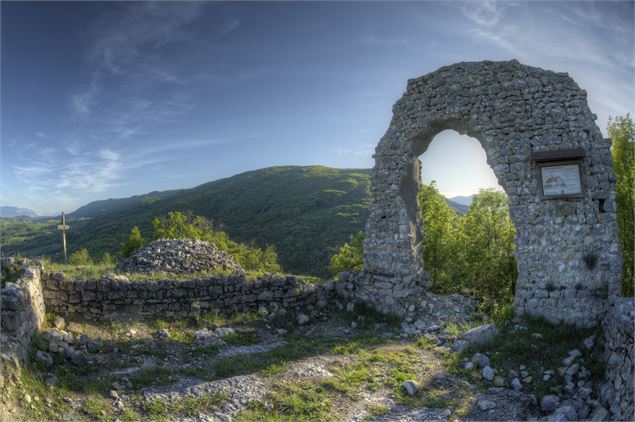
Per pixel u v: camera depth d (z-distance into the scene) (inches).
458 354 391.9
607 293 402.9
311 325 498.0
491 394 314.7
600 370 321.7
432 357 401.1
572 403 285.1
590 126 433.1
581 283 414.0
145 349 382.3
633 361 262.2
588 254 414.0
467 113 487.5
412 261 532.4
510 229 688.4
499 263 669.9
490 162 466.6
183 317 471.5
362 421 280.7
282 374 349.7
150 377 326.0
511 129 458.9
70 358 334.0
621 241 521.3
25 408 251.4
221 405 295.6
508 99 466.6
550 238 431.5
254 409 292.7
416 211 574.9
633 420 225.0
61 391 284.8
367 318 515.2
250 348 415.5
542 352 368.5
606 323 362.3
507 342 388.8
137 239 1215.6
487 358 364.2
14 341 292.4
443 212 676.7
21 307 319.6
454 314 522.6
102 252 1879.9
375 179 566.6
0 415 232.1
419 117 527.8
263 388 321.7
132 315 452.4
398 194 545.0
